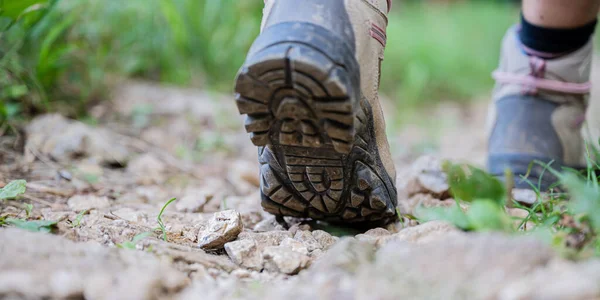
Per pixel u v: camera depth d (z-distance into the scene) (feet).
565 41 5.70
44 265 3.33
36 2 6.24
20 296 3.10
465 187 4.32
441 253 3.23
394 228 4.86
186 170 7.59
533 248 3.15
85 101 9.27
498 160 5.93
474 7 30.53
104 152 7.27
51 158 6.88
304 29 3.74
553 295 2.81
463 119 15.88
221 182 7.30
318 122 3.84
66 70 9.42
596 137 8.45
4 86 7.54
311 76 3.58
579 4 5.47
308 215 4.75
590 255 3.27
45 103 7.97
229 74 12.48
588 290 2.77
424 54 18.83
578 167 5.89
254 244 4.16
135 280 3.21
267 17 4.04
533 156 5.75
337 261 3.42
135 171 7.17
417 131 13.62
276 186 4.43
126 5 11.05
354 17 4.00
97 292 3.13
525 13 5.82
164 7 10.68
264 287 3.56
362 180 4.30
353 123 3.78
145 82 11.34
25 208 4.98
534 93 5.86
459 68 19.34
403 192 5.92
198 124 9.69
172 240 4.55
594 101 14.03
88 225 4.65
